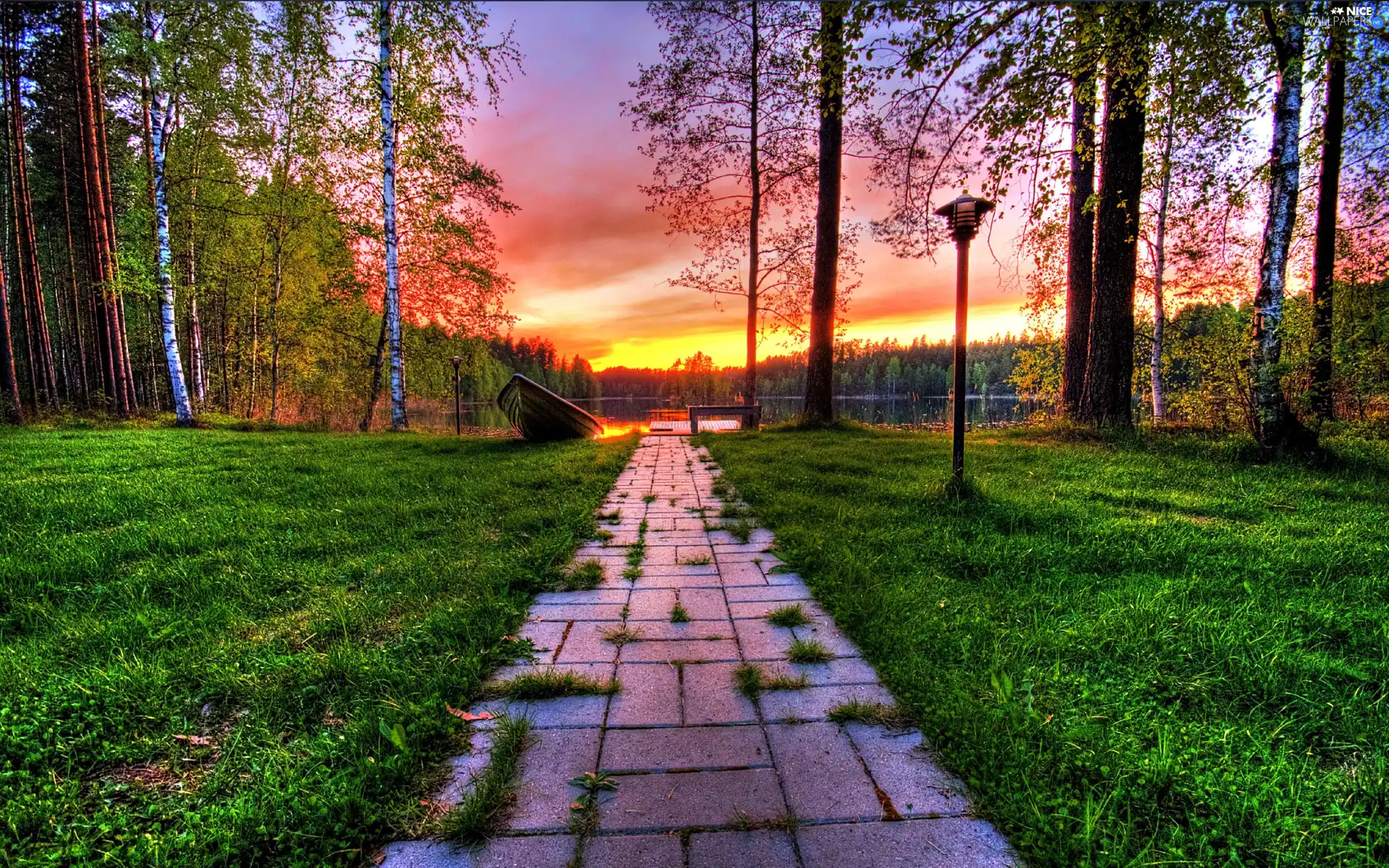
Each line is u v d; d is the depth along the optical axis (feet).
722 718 7.16
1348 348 28.55
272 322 55.11
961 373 16.90
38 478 19.71
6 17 46.06
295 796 5.61
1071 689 7.39
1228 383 28.58
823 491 19.33
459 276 52.54
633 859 5.00
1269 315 22.89
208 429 40.55
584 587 11.58
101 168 48.06
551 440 36.11
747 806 5.64
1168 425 33.22
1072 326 35.55
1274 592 10.18
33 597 10.31
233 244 52.08
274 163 49.01
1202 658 8.09
